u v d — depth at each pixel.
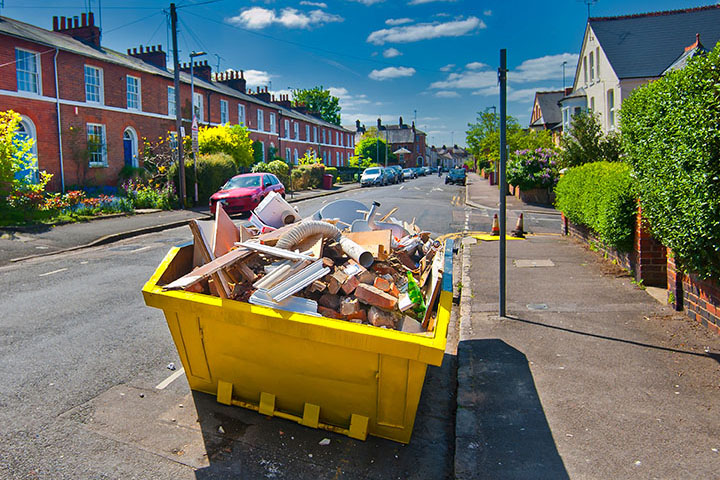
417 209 21.00
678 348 5.27
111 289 8.25
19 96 19.36
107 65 23.53
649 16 29.31
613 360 5.06
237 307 3.71
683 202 5.36
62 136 21.19
